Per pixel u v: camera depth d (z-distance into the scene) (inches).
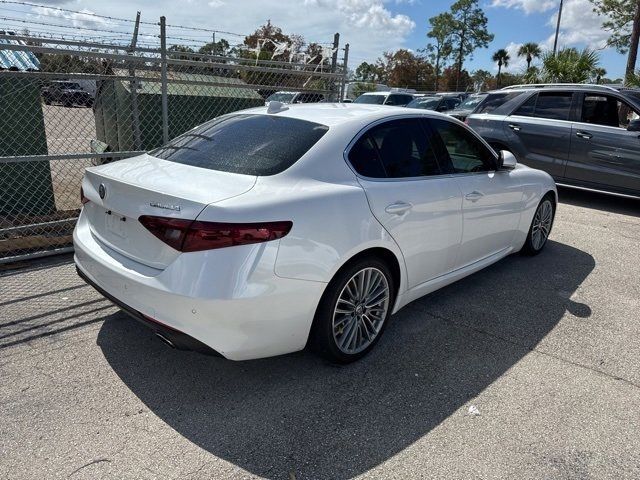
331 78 262.8
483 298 171.6
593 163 303.6
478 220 162.2
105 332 137.8
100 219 122.8
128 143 255.3
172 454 95.1
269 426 103.8
